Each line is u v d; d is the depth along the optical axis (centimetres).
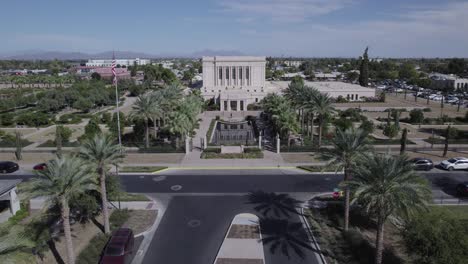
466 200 3634
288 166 4809
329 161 2862
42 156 5369
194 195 3834
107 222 2925
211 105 10325
